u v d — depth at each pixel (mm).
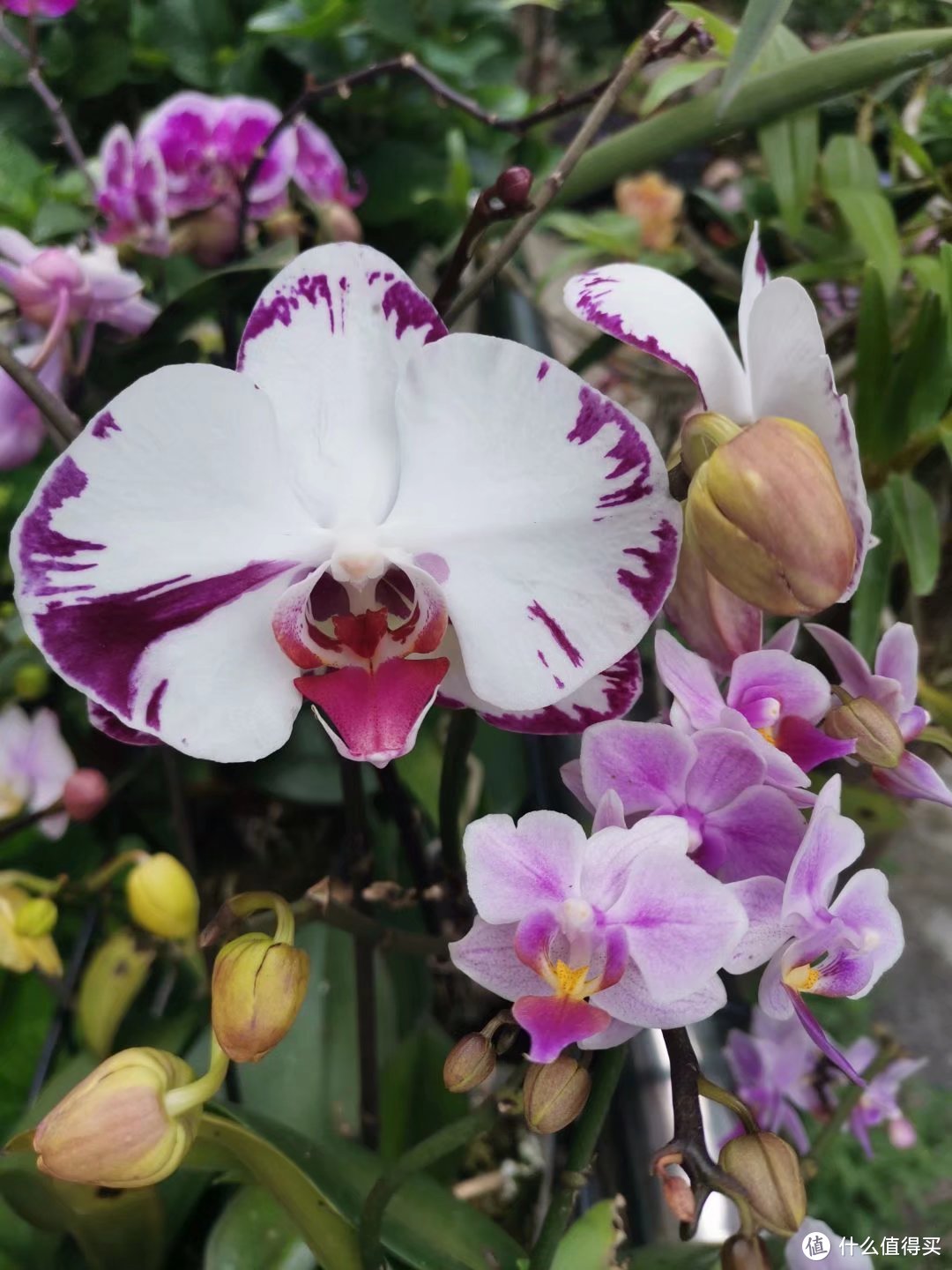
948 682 349
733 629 188
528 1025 152
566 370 164
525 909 159
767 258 393
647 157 277
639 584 177
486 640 191
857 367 295
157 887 227
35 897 299
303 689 190
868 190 323
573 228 397
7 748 305
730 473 159
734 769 166
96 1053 269
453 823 261
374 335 176
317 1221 209
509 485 178
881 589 299
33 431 293
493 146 394
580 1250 186
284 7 361
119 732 191
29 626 170
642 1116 226
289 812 370
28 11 295
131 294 287
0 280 281
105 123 389
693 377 186
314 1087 288
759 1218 156
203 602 183
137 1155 167
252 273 270
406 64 246
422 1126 300
